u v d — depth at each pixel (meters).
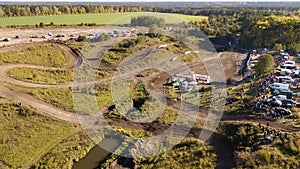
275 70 59.94
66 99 48.25
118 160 34.38
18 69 55.56
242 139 35.62
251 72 62.19
